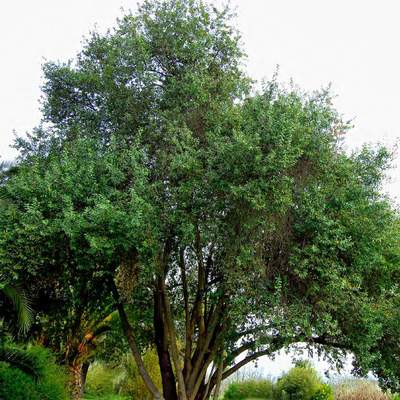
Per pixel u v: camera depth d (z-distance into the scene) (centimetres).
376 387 2294
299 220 1072
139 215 941
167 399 1255
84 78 1312
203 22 1290
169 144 1171
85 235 920
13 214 1021
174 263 1285
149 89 1231
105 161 1096
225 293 1075
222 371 1226
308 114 1116
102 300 1380
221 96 1232
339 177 1126
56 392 1182
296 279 1066
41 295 1266
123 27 1316
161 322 1320
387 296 1163
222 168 1019
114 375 2180
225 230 1030
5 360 1109
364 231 1057
